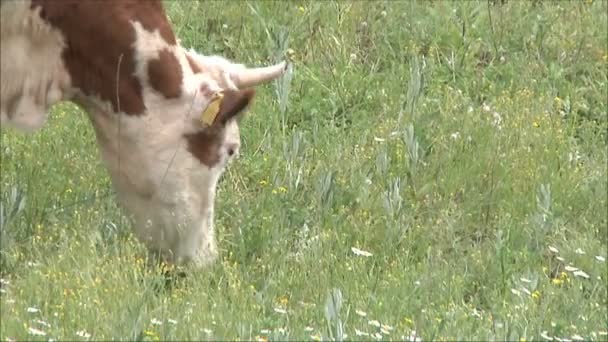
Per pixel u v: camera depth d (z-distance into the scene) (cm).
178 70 1535
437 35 2172
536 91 2098
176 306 1468
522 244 1755
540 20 2214
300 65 2084
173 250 1566
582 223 1817
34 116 1534
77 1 1502
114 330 1383
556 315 1579
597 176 1909
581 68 2172
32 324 1379
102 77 1525
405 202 1808
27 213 1639
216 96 1520
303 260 1638
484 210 1816
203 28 2144
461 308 1552
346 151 1884
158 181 1541
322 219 1742
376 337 1438
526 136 1942
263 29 2139
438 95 2053
